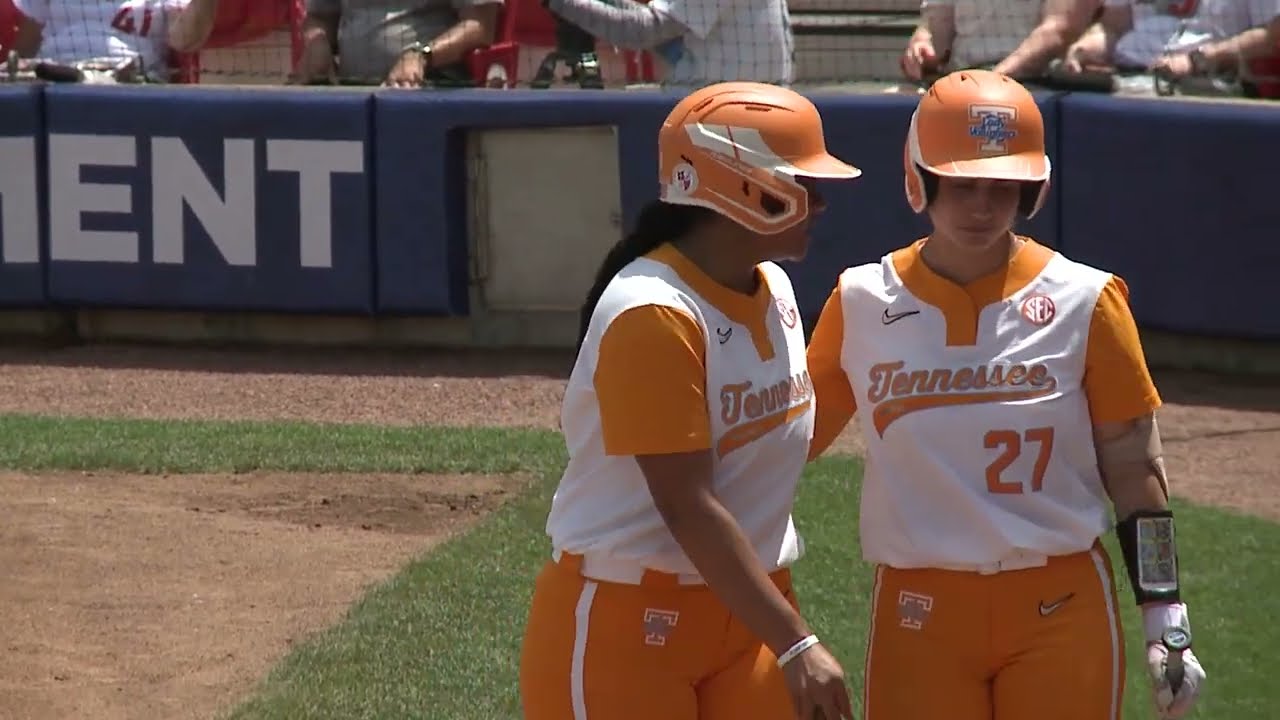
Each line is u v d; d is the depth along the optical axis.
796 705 11.00
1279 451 28.88
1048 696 12.37
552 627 11.72
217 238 36.81
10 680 19.94
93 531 25.16
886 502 12.84
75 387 34.50
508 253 36.75
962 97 12.29
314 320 37.41
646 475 11.09
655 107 35.16
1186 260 33.19
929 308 12.66
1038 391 12.44
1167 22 35.62
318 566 23.75
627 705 11.50
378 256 36.38
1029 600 12.47
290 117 36.16
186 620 21.84
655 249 11.48
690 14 35.72
